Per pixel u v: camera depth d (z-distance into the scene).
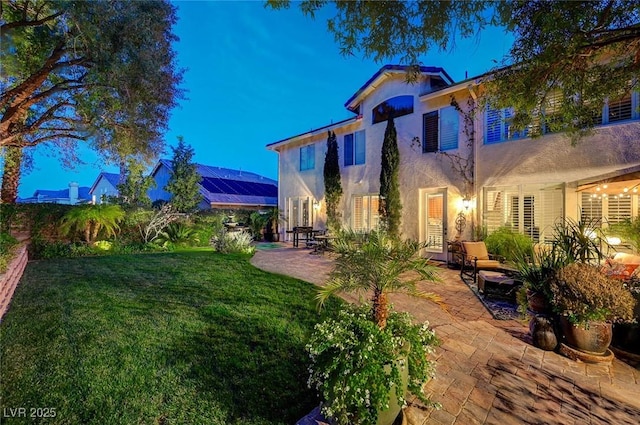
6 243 7.90
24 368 3.36
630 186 7.39
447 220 11.26
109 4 6.55
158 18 7.75
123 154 9.39
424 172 12.00
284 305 5.68
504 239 8.98
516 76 4.55
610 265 4.65
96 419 2.67
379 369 2.48
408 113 12.66
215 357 3.73
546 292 4.36
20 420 2.61
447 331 4.83
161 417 2.72
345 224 15.02
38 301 5.54
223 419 2.74
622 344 4.07
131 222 13.42
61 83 8.19
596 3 3.50
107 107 8.39
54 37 7.64
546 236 8.86
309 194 17.20
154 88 8.18
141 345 3.94
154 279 7.43
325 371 2.59
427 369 2.98
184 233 14.45
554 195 8.81
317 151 16.77
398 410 2.63
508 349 4.25
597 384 3.44
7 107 8.69
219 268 8.94
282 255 12.27
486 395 3.19
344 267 3.22
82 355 3.66
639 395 3.25
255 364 3.62
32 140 10.80
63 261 9.80
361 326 2.81
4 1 6.52
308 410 2.91
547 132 8.91
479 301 6.48
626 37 3.58
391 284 3.06
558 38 3.72
